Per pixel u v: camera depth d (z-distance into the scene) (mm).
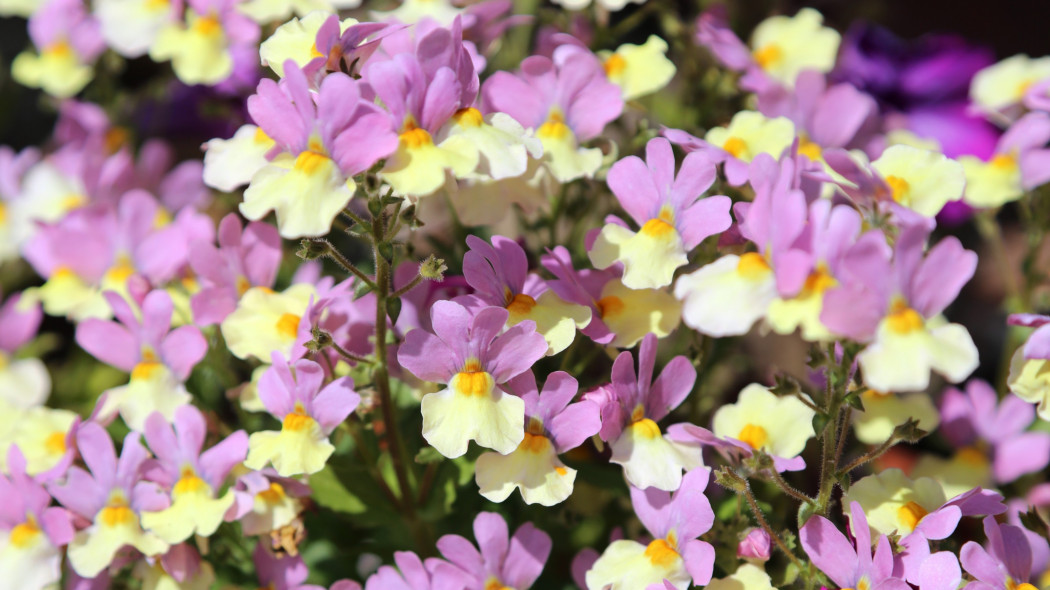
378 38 438
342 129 429
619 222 452
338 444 484
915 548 433
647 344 442
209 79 502
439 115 435
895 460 521
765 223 432
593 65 467
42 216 561
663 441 445
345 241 547
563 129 466
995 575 435
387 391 452
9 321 556
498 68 543
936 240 554
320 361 457
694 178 446
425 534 477
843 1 606
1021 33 786
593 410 439
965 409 510
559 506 482
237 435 454
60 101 582
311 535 487
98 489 453
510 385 439
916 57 571
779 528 473
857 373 468
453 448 431
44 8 559
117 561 458
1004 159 497
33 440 469
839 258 422
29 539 455
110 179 557
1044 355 436
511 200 462
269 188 432
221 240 467
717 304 431
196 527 449
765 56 528
